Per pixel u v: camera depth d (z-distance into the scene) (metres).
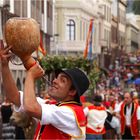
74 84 5.47
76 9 37.31
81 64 22.34
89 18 37.44
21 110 5.35
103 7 35.66
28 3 24.61
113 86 40.66
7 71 5.20
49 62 18.92
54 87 5.54
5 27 4.99
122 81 42.59
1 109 16.81
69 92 5.52
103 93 25.77
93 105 14.27
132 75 42.69
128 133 15.50
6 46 5.02
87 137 14.16
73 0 37.59
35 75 5.12
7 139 16.83
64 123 5.26
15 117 11.32
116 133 16.09
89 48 29.19
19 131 16.83
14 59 5.17
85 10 37.38
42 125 5.39
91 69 22.84
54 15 33.47
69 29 37.00
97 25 37.44
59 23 36.31
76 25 37.41
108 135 16.03
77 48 36.09
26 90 5.09
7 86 5.28
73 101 5.49
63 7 36.78
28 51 5.02
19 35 4.94
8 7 19.34
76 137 5.31
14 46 4.98
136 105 15.38
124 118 15.48
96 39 37.47
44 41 29.09
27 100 5.08
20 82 14.97
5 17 19.14
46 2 28.09
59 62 19.73
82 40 37.16
